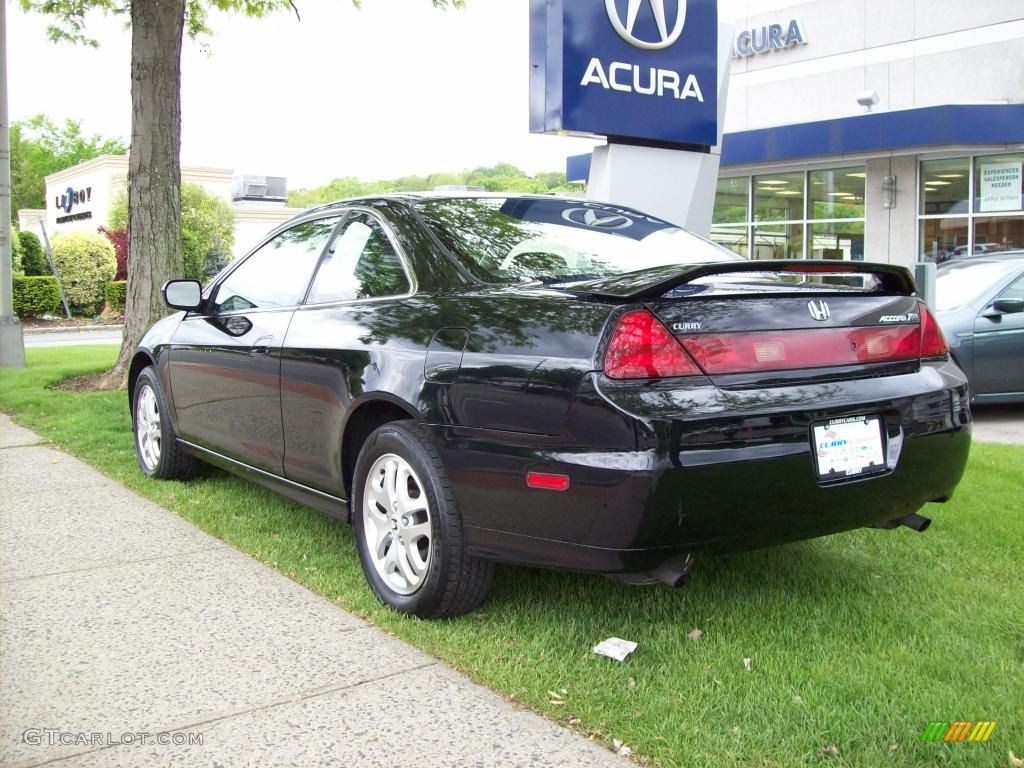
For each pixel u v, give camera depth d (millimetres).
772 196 19812
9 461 5965
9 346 12148
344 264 3816
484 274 3256
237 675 2836
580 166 19516
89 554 4020
